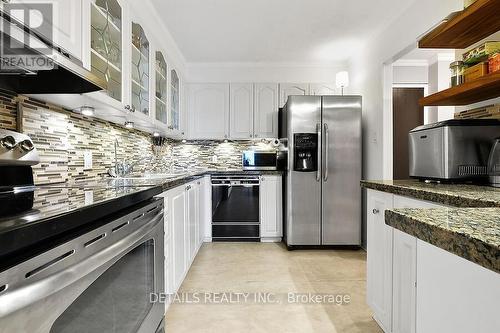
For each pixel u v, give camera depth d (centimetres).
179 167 435
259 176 387
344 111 353
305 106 353
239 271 284
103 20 169
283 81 425
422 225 60
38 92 140
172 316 203
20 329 58
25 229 59
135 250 120
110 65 179
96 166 219
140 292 126
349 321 196
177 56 371
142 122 246
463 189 138
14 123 140
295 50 378
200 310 211
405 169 423
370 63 345
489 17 155
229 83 423
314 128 353
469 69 175
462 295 59
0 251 53
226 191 388
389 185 163
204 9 272
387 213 75
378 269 178
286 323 194
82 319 82
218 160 445
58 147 173
